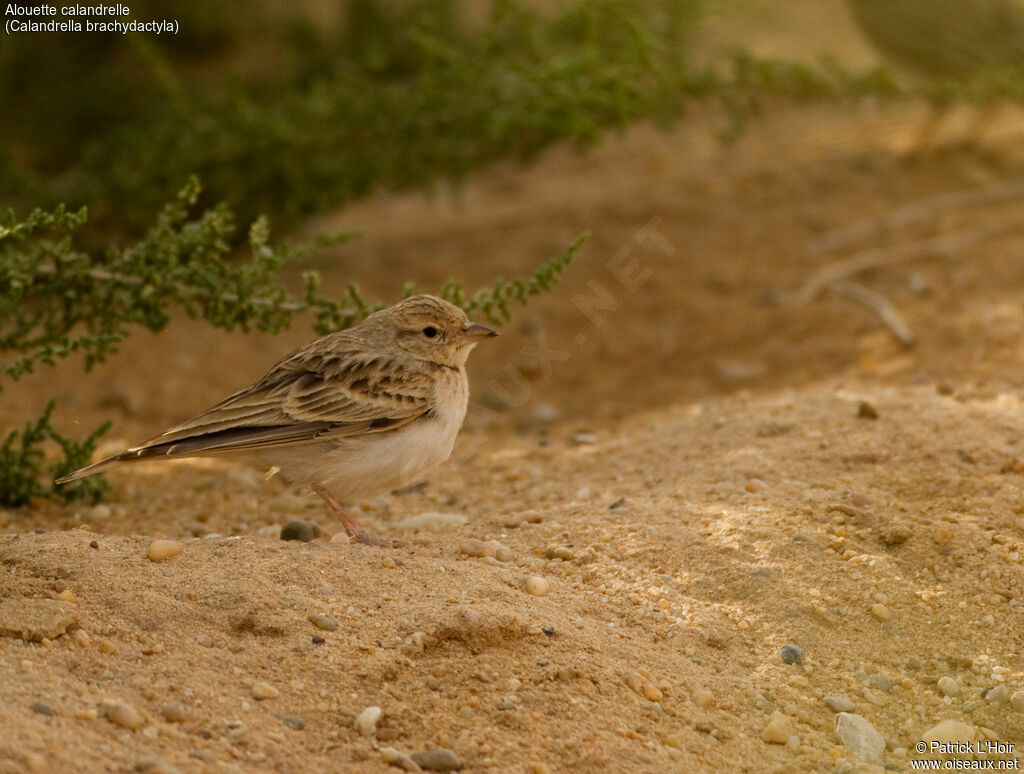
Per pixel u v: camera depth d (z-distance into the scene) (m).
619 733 6.91
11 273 10.63
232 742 6.37
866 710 7.57
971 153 21.39
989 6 21.73
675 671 7.70
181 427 9.31
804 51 24.30
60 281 11.02
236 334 17.73
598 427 14.91
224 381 16.31
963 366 14.48
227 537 9.25
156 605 7.57
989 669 8.05
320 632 7.48
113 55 24.28
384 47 21.64
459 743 6.68
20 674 6.53
